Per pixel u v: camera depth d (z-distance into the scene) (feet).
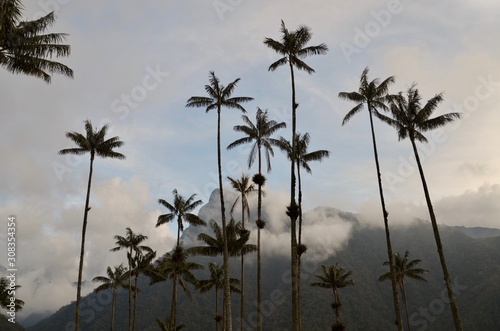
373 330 505.25
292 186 98.63
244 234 146.51
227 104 130.11
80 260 124.57
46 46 71.10
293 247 94.43
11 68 71.87
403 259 224.33
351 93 124.47
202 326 534.37
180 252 164.76
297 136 131.03
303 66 107.34
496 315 440.86
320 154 129.59
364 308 556.10
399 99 120.47
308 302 551.59
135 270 203.21
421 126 117.29
